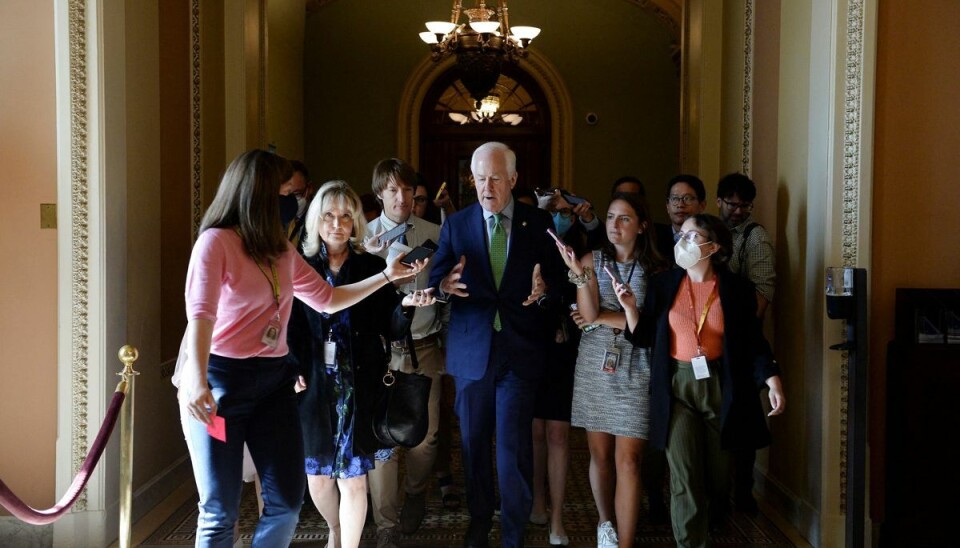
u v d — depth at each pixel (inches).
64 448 179.0
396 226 178.9
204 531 123.0
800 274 194.4
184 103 228.5
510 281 166.4
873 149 177.0
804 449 190.9
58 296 179.6
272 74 361.7
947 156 176.9
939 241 177.5
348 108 434.9
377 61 435.2
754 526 195.9
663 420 158.4
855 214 175.0
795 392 197.2
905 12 175.9
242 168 124.6
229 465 123.4
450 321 170.1
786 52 205.8
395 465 173.0
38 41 179.5
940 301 170.1
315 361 151.5
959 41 175.9
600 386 167.0
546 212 173.0
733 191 200.7
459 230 170.6
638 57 437.7
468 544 169.0
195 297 118.3
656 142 438.0
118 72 184.7
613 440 175.5
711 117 267.0
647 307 164.1
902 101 176.9
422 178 217.2
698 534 157.2
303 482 130.5
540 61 437.1
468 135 445.4
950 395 164.7
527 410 165.9
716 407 157.4
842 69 175.2
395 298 158.9
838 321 177.9
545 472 197.5
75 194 177.3
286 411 129.2
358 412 151.3
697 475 157.4
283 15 373.1
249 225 123.3
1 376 181.8
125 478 147.1
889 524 173.0
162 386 212.1
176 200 222.4
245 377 123.9
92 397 179.5
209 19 250.7
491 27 312.7
